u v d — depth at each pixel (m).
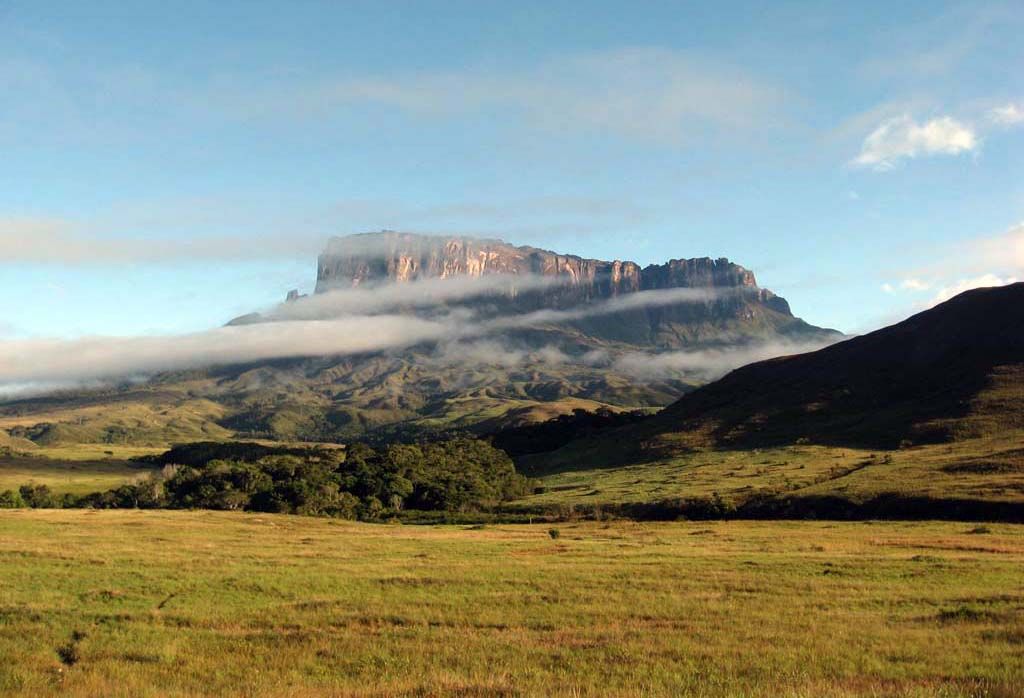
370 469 125.56
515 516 95.44
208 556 44.97
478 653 22.06
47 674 20.75
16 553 44.75
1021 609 26.39
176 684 19.69
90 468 197.62
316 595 32.38
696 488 100.50
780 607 28.25
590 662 20.83
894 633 23.42
